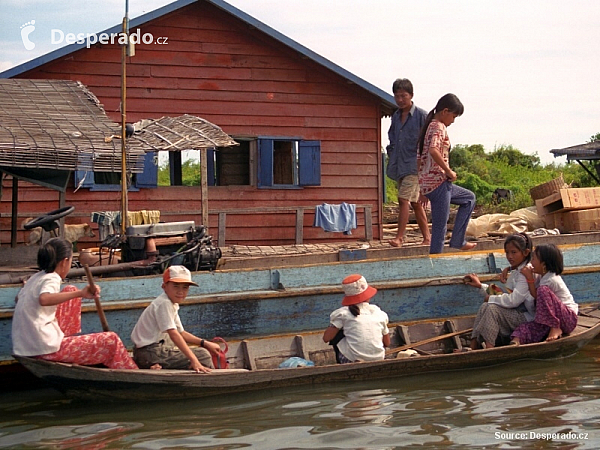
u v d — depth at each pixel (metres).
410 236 14.33
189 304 7.37
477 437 5.17
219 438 5.25
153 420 5.73
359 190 14.73
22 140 7.81
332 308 8.08
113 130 8.76
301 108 14.29
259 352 7.26
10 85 10.17
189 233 8.02
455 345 7.89
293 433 5.33
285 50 14.11
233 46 13.84
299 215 14.05
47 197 12.72
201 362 6.62
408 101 10.08
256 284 7.88
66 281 7.13
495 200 23.41
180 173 14.55
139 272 7.62
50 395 6.68
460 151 30.02
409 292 8.34
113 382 5.99
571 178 28.52
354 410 5.89
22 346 5.93
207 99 13.73
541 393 6.30
